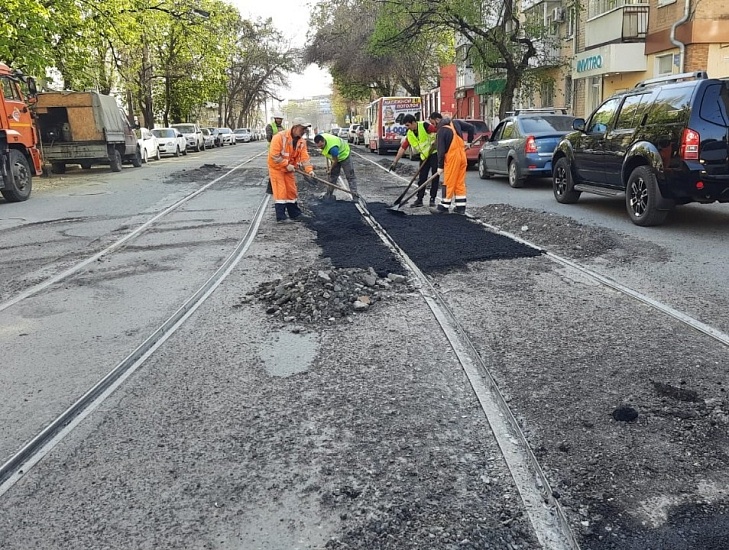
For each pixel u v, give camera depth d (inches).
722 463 122.0
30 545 104.7
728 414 139.8
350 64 1685.5
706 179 335.9
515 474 120.2
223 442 135.8
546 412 143.9
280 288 236.8
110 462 129.3
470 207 476.1
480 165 724.7
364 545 102.3
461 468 123.2
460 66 1742.1
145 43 1382.9
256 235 368.8
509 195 558.3
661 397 149.0
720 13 728.3
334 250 315.3
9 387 168.9
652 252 298.5
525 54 935.7
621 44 855.7
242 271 283.3
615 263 280.4
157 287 262.7
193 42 1499.8
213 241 356.2
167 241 361.4
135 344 197.3
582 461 123.9
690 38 735.7
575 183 470.3
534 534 103.6
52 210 523.2
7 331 215.0
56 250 349.4
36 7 767.7
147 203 541.3
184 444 135.6
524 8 1259.8
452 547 101.0
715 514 107.3
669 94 359.6
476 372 167.2
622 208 457.1
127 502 115.6
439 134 427.8
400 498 114.2
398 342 190.2
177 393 160.7
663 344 181.8
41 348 197.5
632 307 216.8
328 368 173.0
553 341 187.5
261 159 1187.9
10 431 144.5
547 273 266.2
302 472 123.5
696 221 384.2
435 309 219.3
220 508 113.0
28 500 117.4
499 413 143.9
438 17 927.7
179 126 1723.7
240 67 2642.7
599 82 1000.9
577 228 343.6
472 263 285.3
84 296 254.1
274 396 157.0
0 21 752.3
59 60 1001.5
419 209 458.3
